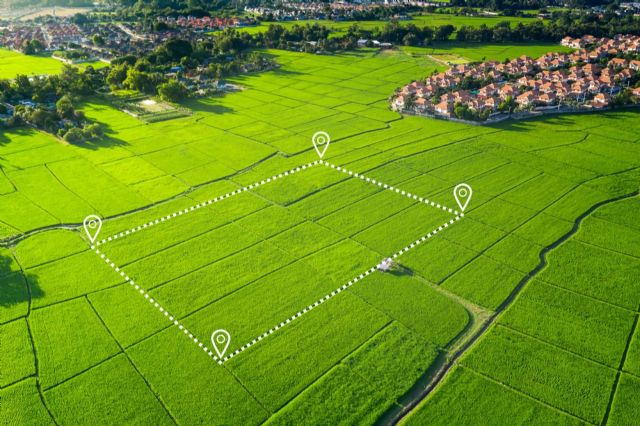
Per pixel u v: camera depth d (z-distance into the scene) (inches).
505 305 2444.6
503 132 4554.6
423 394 1979.6
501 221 3134.8
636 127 4626.0
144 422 1861.5
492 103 5027.1
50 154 4047.7
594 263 2731.3
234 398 1955.0
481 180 3646.7
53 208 3262.8
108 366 2094.0
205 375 2052.2
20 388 1987.0
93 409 1909.4
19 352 2153.1
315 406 1916.8
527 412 1894.7
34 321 2326.5
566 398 1951.3
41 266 2704.2
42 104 5012.3
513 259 2773.1
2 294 2492.6
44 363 2106.3
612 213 3218.5
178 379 2036.2
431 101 5191.9
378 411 1894.7
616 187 3533.5
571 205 3309.5
